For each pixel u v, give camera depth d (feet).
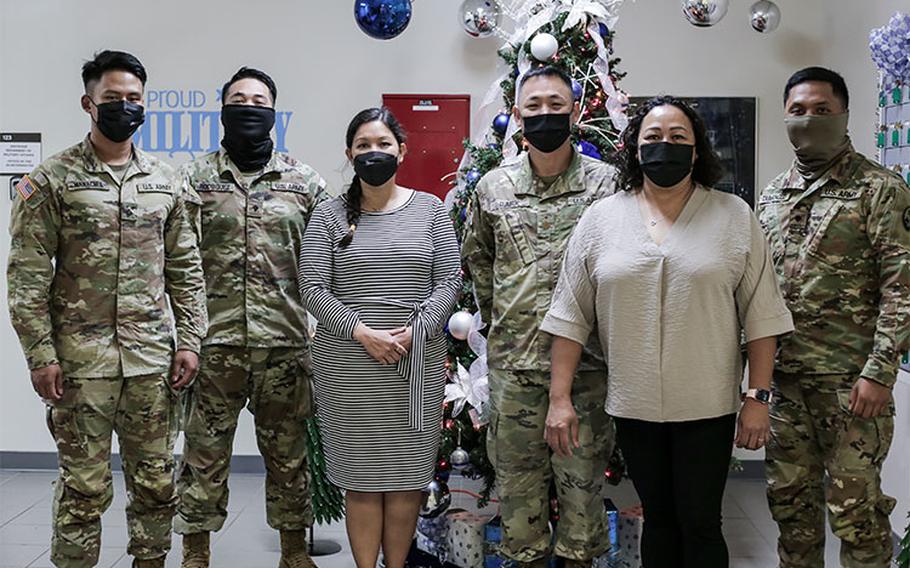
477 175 11.50
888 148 12.10
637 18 15.65
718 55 15.66
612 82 11.67
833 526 9.07
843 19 14.44
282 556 11.35
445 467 11.31
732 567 11.87
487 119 14.75
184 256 10.10
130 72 9.45
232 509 14.30
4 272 16.20
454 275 9.90
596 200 9.45
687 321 7.93
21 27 15.93
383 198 10.11
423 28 15.84
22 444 16.37
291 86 15.96
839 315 8.97
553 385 8.70
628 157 8.56
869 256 8.91
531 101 9.30
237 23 15.88
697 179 8.41
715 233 8.05
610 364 8.33
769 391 8.17
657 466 8.30
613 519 11.48
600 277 8.27
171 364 9.96
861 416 8.78
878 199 8.75
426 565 11.68
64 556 9.57
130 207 9.62
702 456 8.05
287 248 10.80
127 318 9.57
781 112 15.66
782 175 9.70
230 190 10.66
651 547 8.39
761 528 13.43
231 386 10.68
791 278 9.20
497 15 13.87
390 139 9.94
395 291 9.71
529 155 9.85
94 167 9.52
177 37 15.88
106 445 9.68
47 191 9.32
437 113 15.79
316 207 10.29
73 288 9.46
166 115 15.94
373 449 9.72
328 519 12.50
